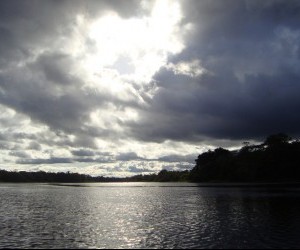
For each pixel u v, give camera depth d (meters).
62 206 96.44
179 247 43.44
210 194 137.00
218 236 49.34
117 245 44.78
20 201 115.19
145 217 70.50
